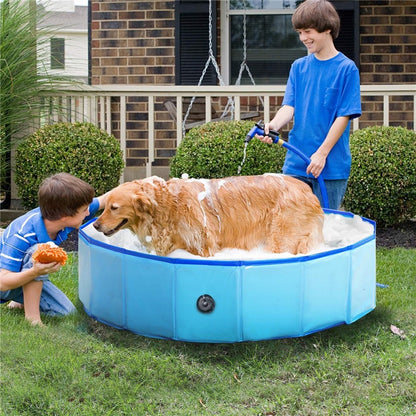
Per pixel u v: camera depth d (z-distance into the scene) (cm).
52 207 340
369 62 841
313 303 311
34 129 681
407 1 829
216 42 858
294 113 409
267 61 888
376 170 586
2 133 627
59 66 730
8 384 275
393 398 268
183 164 593
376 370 293
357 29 827
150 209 313
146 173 729
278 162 586
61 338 323
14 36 636
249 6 881
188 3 847
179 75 855
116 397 268
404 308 371
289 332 308
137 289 314
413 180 587
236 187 332
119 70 863
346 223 388
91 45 864
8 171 696
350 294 325
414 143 599
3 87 625
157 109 855
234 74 892
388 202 593
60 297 369
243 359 307
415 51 836
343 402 265
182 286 302
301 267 304
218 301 300
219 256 321
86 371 290
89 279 344
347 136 404
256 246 333
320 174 388
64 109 696
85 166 605
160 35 854
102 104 687
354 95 381
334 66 390
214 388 279
